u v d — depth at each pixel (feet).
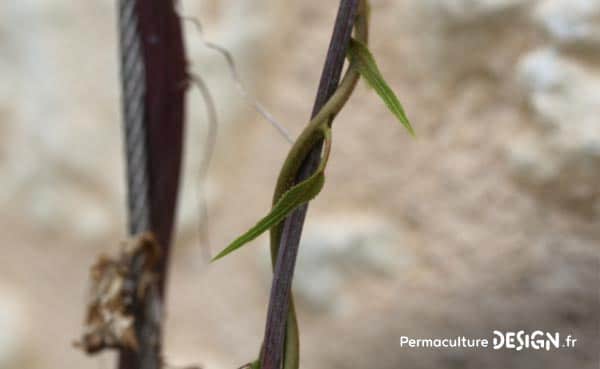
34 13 2.24
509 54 1.81
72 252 2.30
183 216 2.14
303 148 0.86
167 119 1.30
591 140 1.65
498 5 1.78
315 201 2.04
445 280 1.84
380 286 1.92
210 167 2.16
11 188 2.35
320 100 0.86
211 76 2.12
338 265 1.96
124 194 2.22
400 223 1.95
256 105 1.16
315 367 1.91
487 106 1.86
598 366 1.57
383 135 1.99
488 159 1.84
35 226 2.33
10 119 2.34
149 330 1.32
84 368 2.23
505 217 1.79
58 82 2.24
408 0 1.96
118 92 2.20
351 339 1.89
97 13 2.21
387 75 2.01
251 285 2.09
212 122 2.13
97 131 2.23
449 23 1.88
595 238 1.67
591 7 1.67
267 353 0.89
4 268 2.35
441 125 1.93
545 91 1.73
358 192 2.01
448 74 1.91
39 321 2.29
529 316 1.69
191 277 2.16
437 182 1.91
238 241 0.84
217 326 2.09
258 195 2.13
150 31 1.27
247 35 2.12
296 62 2.13
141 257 1.30
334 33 0.86
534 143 1.75
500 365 1.67
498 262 1.77
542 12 1.74
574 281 1.67
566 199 1.71
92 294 1.29
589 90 1.68
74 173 2.26
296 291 2.00
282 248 0.87
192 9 2.13
